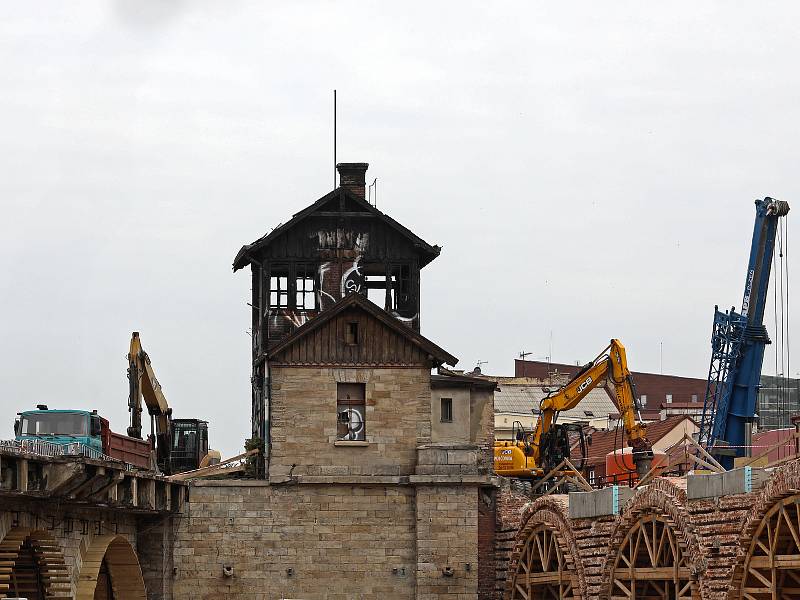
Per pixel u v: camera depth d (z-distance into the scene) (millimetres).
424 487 63031
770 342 82438
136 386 68312
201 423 80500
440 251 78500
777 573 47000
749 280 82250
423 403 64125
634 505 54062
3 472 44406
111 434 62000
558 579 59844
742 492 47656
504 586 64375
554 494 65312
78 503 51625
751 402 81875
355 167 79438
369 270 79250
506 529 64438
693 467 66812
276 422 63531
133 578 60875
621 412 75938
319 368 63938
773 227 82188
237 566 62656
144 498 57656
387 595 62750
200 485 62906
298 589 62625
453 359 64375
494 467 73625
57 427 58125
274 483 63094
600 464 95500
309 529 63031
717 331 82688
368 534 63094
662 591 56000
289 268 78000
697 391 131875
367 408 63875
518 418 117500
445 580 62500
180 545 62656
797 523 45906
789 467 45188
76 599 53688
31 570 52344
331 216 78250
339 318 64250
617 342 76625
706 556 49375
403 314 78125
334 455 63562
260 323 78125
